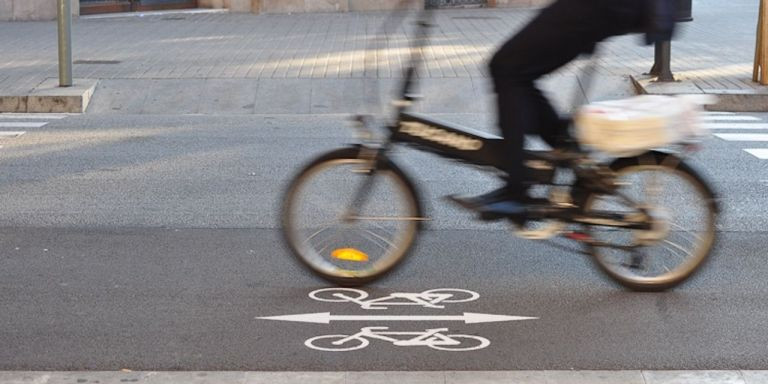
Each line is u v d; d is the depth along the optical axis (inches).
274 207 377.4
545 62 261.6
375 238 284.5
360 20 963.3
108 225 353.4
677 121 265.7
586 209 271.1
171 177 426.3
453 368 235.3
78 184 413.4
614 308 273.4
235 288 289.3
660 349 247.0
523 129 263.0
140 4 1050.7
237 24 935.7
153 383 222.8
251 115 599.5
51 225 352.8
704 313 270.4
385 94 625.9
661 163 272.5
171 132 536.4
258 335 255.1
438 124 271.6
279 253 321.4
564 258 314.3
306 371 232.8
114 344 249.4
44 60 724.0
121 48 778.8
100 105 619.5
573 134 267.4
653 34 254.2
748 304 277.4
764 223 355.6
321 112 610.5
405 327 260.1
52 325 261.6
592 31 257.0
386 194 282.2
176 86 643.5
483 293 284.5
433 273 300.7
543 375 226.5
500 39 818.2
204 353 243.9
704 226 279.0
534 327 260.2
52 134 529.7
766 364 239.0
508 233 339.9
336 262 287.0
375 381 223.1
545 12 259.9
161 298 281.4
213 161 459.2
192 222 357.1
